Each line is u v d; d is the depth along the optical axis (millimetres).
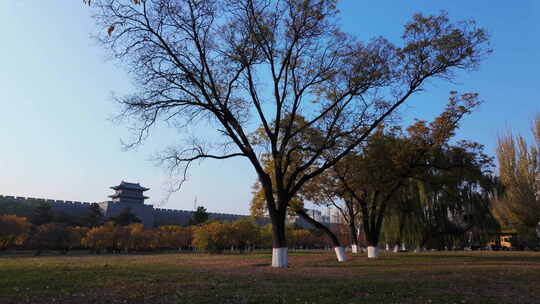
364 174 24781
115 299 8797
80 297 9000
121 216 81500
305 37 19422
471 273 14953
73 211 87562
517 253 32438
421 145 25969
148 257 33875
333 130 21000
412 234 37000
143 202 102125
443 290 10422
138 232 60281
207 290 10195
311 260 26125
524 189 38031
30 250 57375
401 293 9875
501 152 40250
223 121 18844
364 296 9445
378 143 24781
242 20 18344
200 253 48906
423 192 36719
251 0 18266
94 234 55594
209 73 18609
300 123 22359
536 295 9648
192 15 17672
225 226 47875
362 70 19609
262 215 26969
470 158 27219
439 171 29438
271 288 10695
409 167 26344
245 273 15289
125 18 16688
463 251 38844
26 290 9797
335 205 32375
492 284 11680
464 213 37938
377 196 28000
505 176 39531
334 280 12758
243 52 18344
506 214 40531
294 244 77125
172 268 17438
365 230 27922
